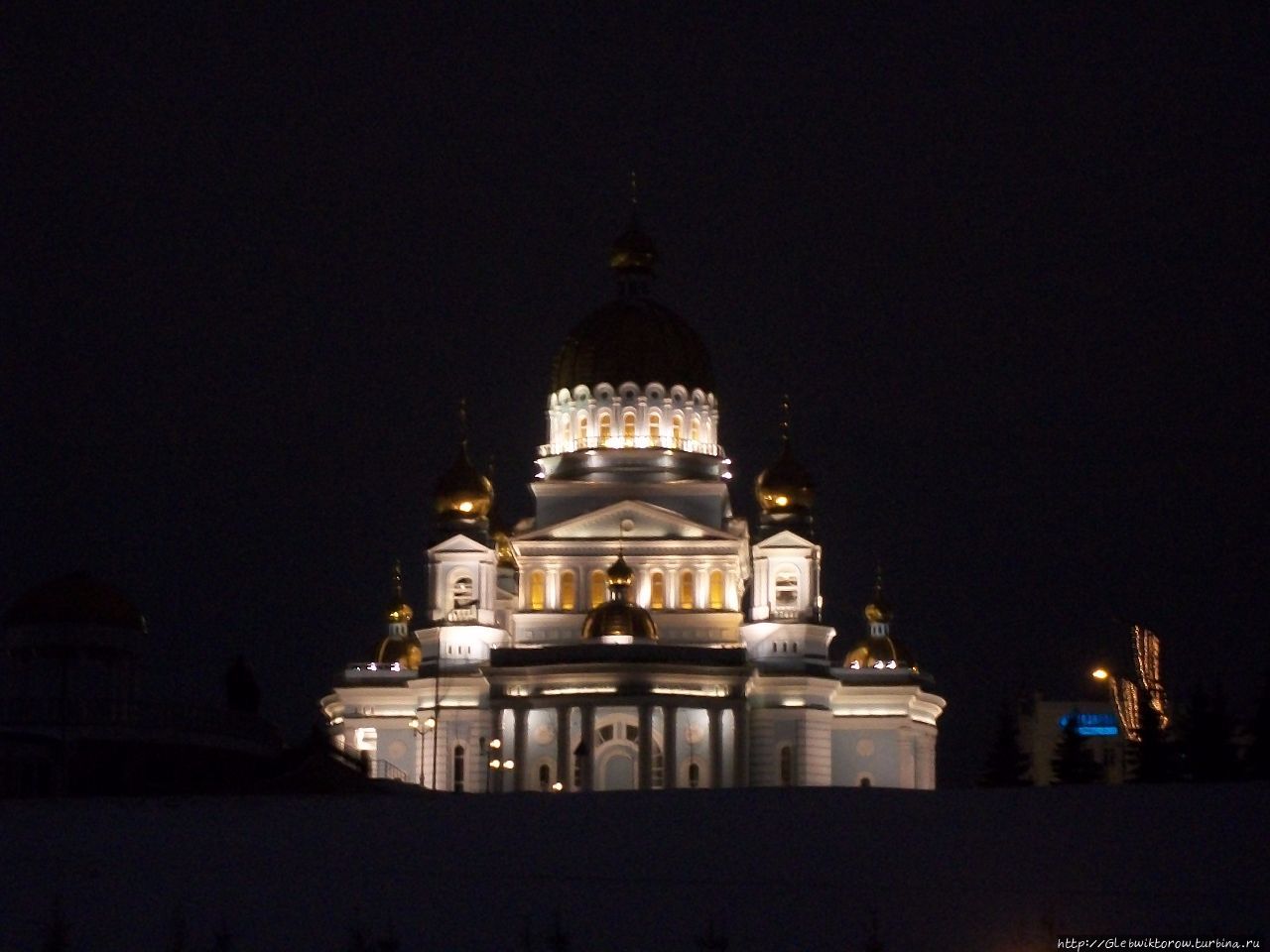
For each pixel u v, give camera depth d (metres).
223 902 145.88
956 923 141.75
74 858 155.12
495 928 141.25
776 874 151.12
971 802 168.25
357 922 142.25
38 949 136.62
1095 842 157.12
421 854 156.50
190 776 197.38
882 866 152.75
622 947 138.12
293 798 174.75
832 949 137.75
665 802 170.00
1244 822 160.50
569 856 155.62
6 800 173.38
